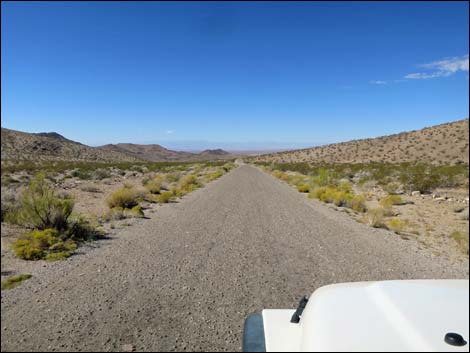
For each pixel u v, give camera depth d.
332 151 109.88
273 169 62.59
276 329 2.21
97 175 32.16
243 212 14.19
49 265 6.89
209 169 56.09
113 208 13.42
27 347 3.95
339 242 9.52
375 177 34.25
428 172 34.47
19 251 7.36
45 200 9.59
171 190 21.34
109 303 5.14
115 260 7.27
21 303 5.08
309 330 1.89
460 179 29.89
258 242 9.23
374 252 8.55
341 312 1.96
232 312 4.98
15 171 37.47
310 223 12.23
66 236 8.91
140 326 4.50
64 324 4.48
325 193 19.84
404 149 84.00
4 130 106.69
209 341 4.19
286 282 6.25
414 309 1.95
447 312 1.92
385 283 2.36
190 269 6.82
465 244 9.48
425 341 1.67
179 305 5.16
